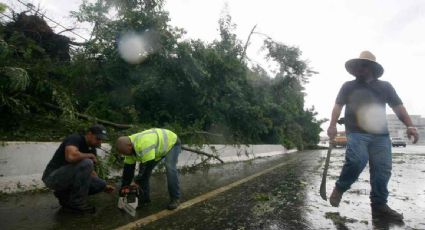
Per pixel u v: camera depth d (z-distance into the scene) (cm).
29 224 352
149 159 397
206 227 351
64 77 826
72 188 401
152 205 456
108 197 500
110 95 885
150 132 418
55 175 392
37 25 882
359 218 388
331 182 695
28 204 439
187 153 958
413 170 918
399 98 422
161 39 921
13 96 638
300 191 580
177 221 374
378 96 419
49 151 555
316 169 978
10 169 499
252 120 1430
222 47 1424
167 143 431
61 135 658
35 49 780
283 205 463
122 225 354
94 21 956
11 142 504
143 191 451
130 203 398
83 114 754
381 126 412
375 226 354
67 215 391
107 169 625
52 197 485
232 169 967
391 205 466
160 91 973
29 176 521
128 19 907
